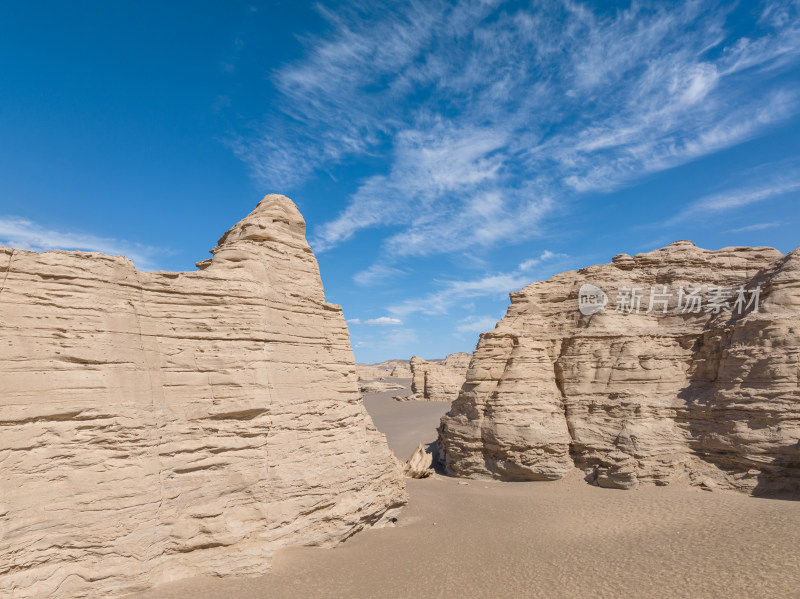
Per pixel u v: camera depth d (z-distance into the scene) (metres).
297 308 22.44
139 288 17.59
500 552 22.30
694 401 33.88
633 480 31.86
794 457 28.27
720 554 19.95
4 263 14.58
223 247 22.17
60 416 14.61
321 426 21.78
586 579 19.03
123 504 15.10
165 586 15.41
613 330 38.94
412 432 62.34
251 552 17.55
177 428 17.38
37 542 13.62
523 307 43.91
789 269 33.59
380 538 23.08
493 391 39.56
